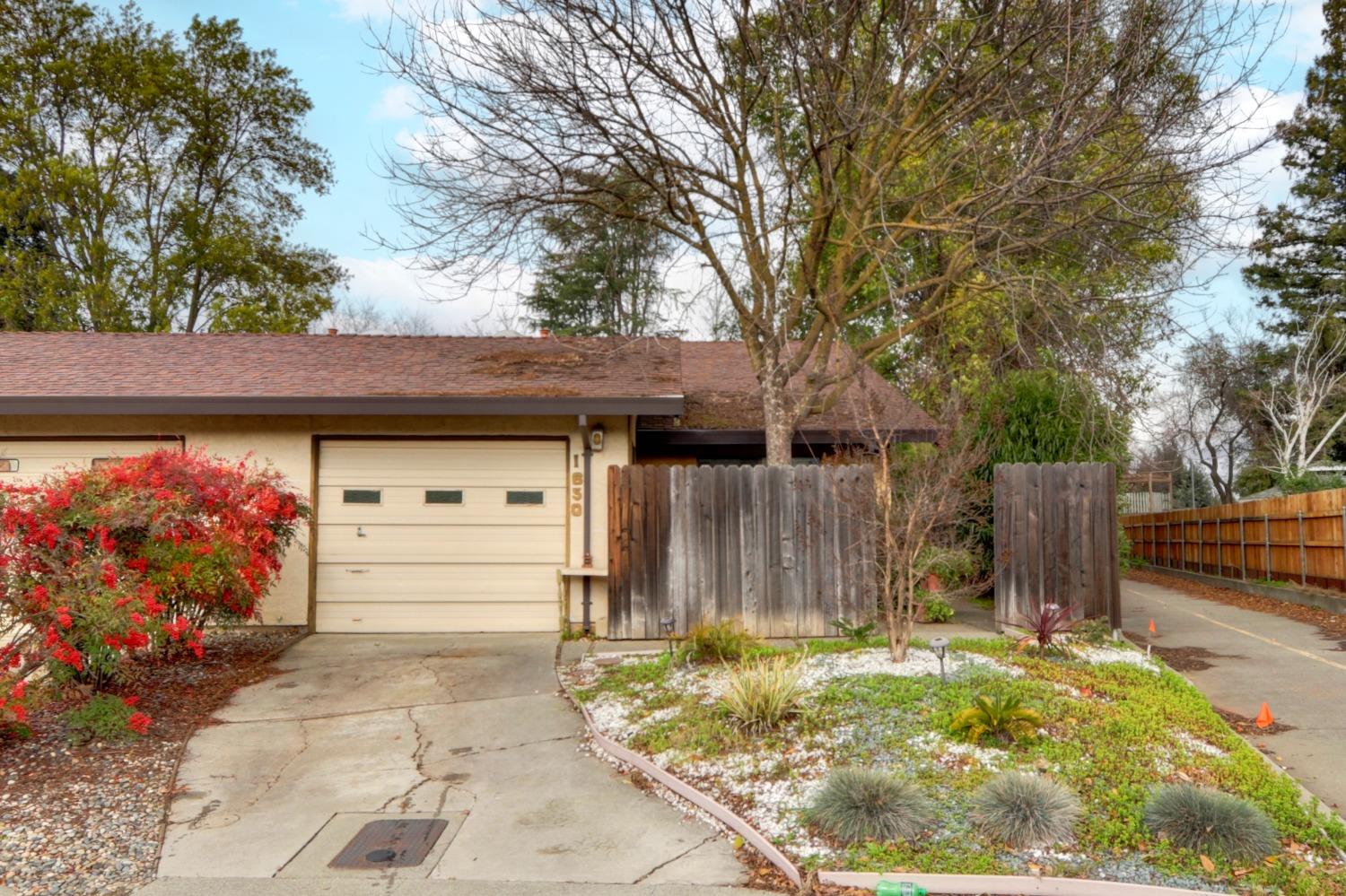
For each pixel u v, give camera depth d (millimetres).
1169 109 10258
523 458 10852
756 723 6512
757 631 9977
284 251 29109
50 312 24875
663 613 10016
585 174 11320
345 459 10828
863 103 10398
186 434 10734
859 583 10016
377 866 4906
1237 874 4559
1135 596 16859
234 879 4766
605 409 10102
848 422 12695
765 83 11312
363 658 9422
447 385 10656
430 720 7465
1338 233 28656
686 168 11258
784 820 5273
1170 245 11945
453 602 10766
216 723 7391
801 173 11609
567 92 10773
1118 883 4445
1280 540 16531
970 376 15391
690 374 15469
